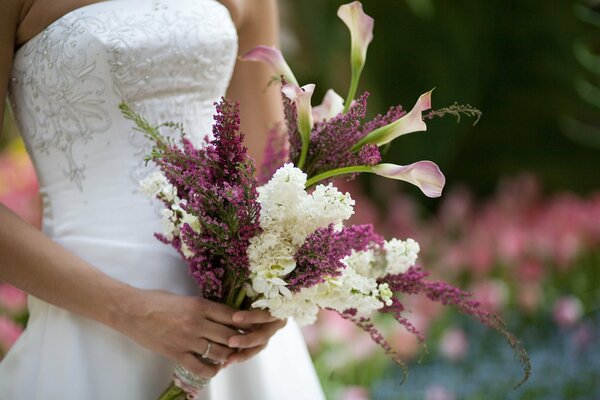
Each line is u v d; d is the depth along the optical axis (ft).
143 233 5.94
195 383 5.68
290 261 5.16
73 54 5.81
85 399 5.77
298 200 5.08
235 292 5.57
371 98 20.17
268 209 5.11
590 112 20.47
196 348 5.52
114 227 5.92
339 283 5.32
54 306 5.96
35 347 5.98
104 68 5.82
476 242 15.70
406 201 16.85
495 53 19.83
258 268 5.17
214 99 6.36
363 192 20.58
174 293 5.96
